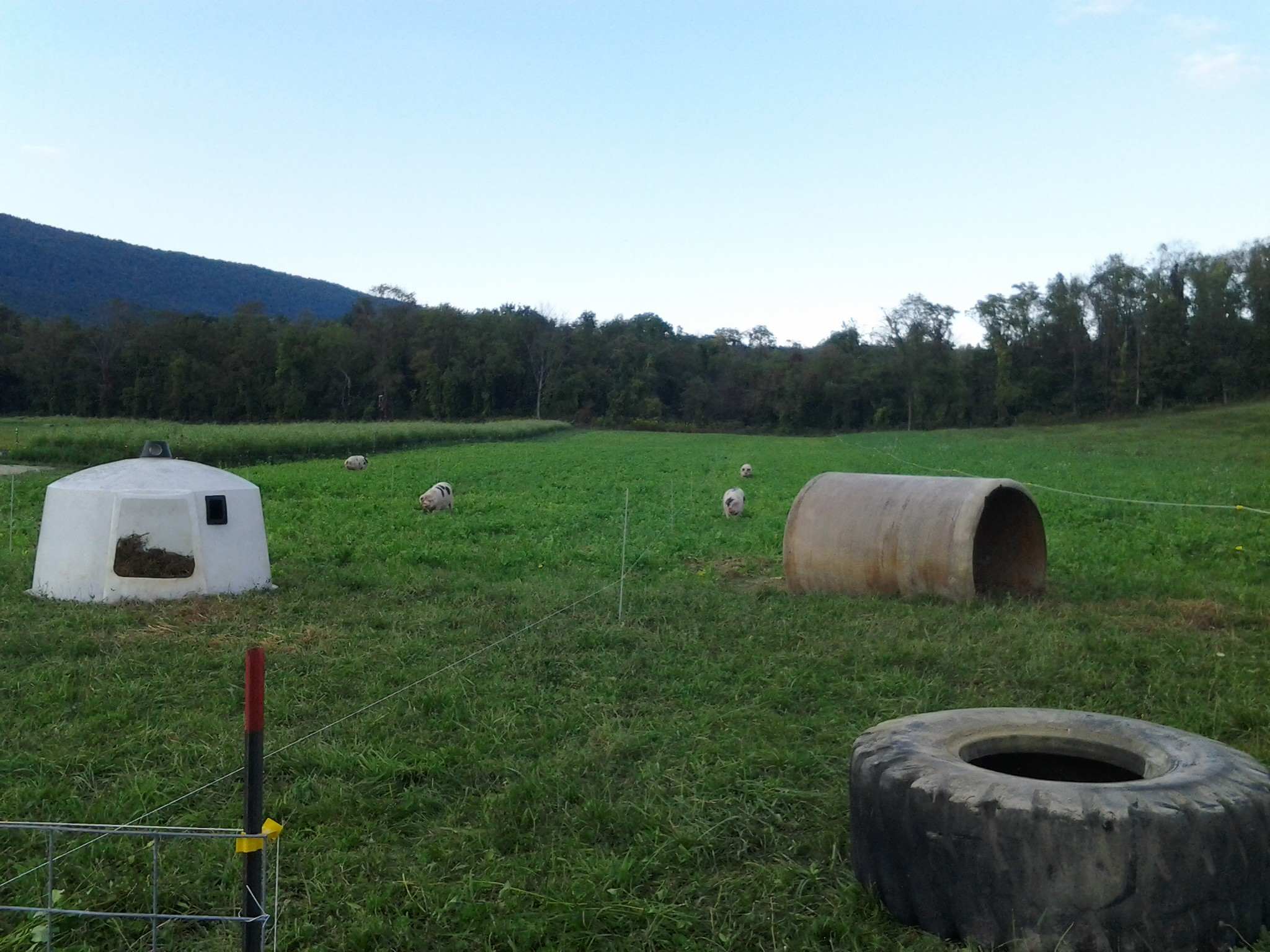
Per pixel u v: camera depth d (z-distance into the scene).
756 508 21.78
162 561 10.21
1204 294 82.00
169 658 7.98
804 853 4.68
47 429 45.47
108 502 10.19
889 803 4.01
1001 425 90.31
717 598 10.59
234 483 10.88
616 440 72.31
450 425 65.88
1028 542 11.28
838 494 11.12
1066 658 7.89
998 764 4.66
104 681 7.32
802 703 6.89
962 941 3.77
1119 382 84.44
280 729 6.38
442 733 6.23
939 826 3.80
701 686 7.23
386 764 5.57
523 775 5.48
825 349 104.94
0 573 11.67
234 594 10.48
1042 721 4.64
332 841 4.73
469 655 8.13
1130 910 3.53
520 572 13.01
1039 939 3.59
